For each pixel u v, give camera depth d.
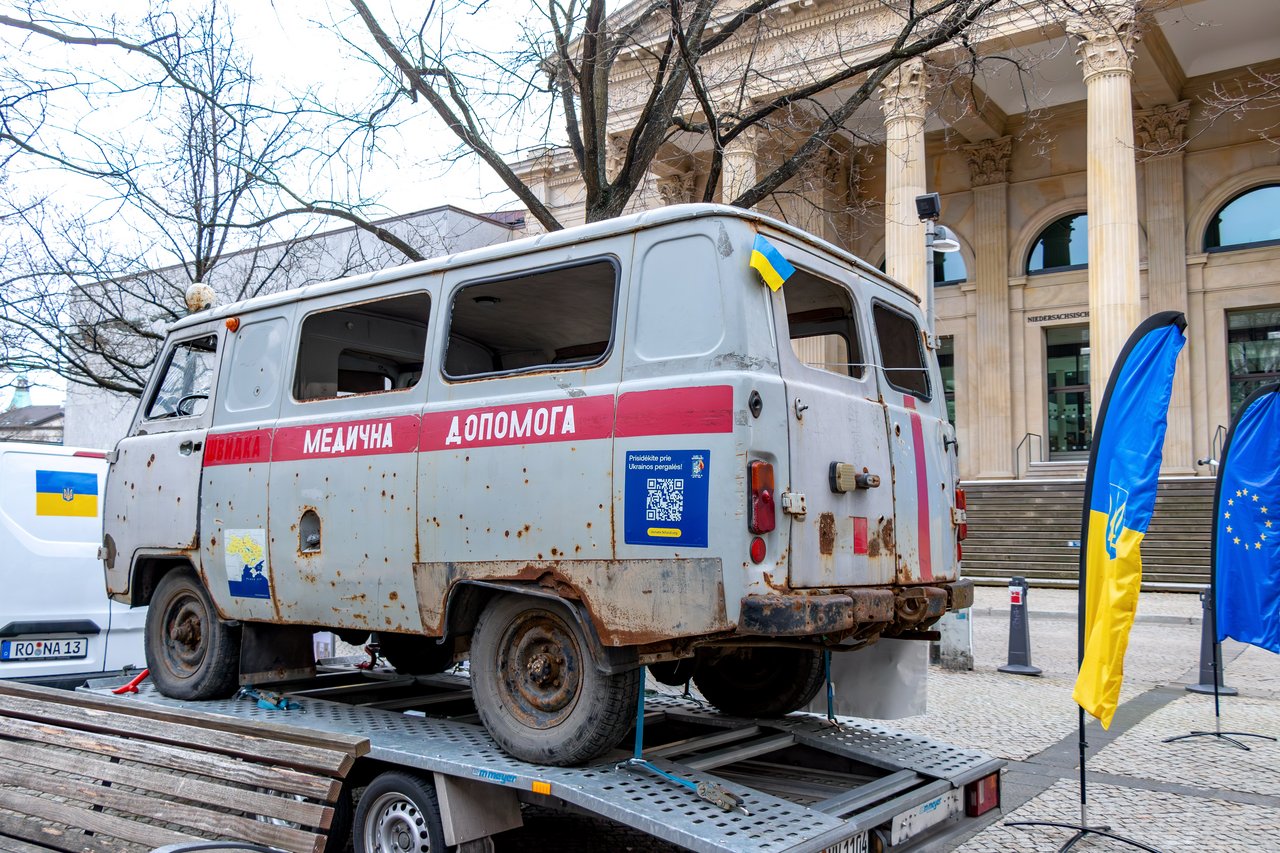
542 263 4.78
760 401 3.98
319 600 5.39
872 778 4.99
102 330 14.76
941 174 29.05
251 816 3.81
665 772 4.21
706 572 3.90
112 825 4.09
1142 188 25.95
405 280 5.39
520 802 4.59
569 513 4.35
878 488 4.71
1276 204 24.72
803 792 4.64
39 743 4.79
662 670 5.79
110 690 6.64
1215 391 24.91
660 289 4.31
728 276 4.12
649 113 8.94
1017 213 27.95
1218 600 8.10
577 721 4.27
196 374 6.61
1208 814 6.02
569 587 4.34
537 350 6.27
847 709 5.79
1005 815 5.98
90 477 8.18
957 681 10.68
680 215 4.29
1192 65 24.47
